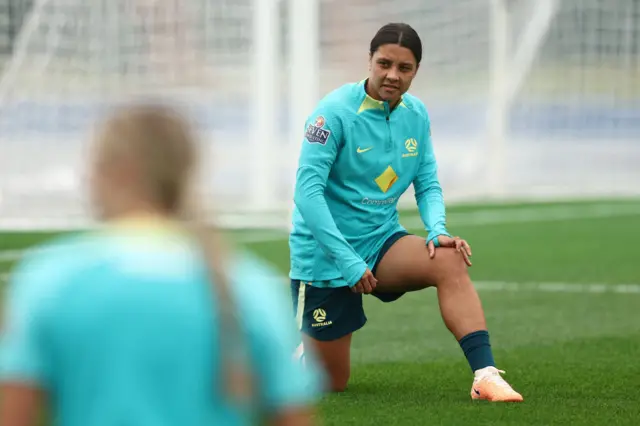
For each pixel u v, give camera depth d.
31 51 61.47
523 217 60.66
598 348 24.80
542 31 77.06
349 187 18.75
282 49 88.19
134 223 6.81
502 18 71.75
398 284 18.66
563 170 90.50
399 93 18.34
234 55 66.19
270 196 59.31
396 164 18.89
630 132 97.56
